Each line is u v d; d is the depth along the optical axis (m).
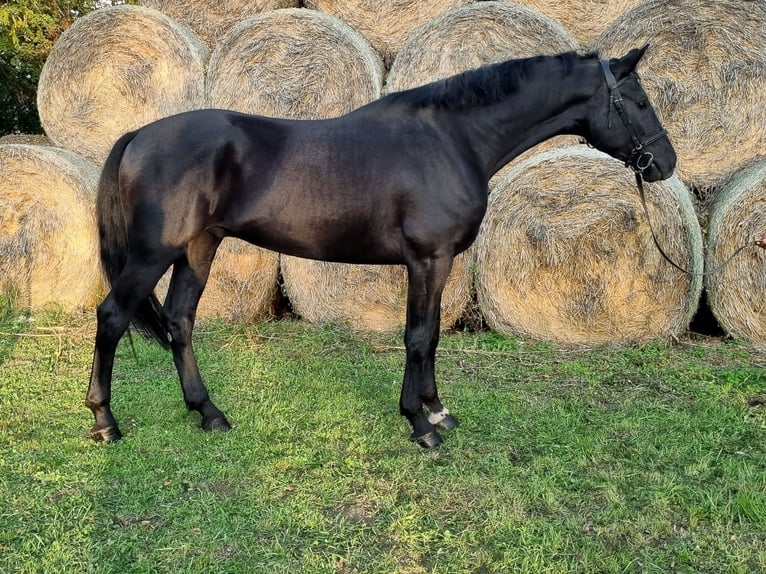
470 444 3.62
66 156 6.20
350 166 3.39
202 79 6.30
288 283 6.05
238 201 3.43
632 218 5.24
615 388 4.55
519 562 2.61
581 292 5.43
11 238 6.09
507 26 5.71
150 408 4.08
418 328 3.51
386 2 6.31
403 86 5.93
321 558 2.61
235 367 4.91
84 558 2.61
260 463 3.38
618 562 2.60
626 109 3.55
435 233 3.40
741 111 5.40
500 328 5.65
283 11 6.02
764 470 3.29
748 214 5.09
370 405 4.14
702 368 4.84
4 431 3.71
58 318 5.98
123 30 6.30
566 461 3.43
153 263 3.41
